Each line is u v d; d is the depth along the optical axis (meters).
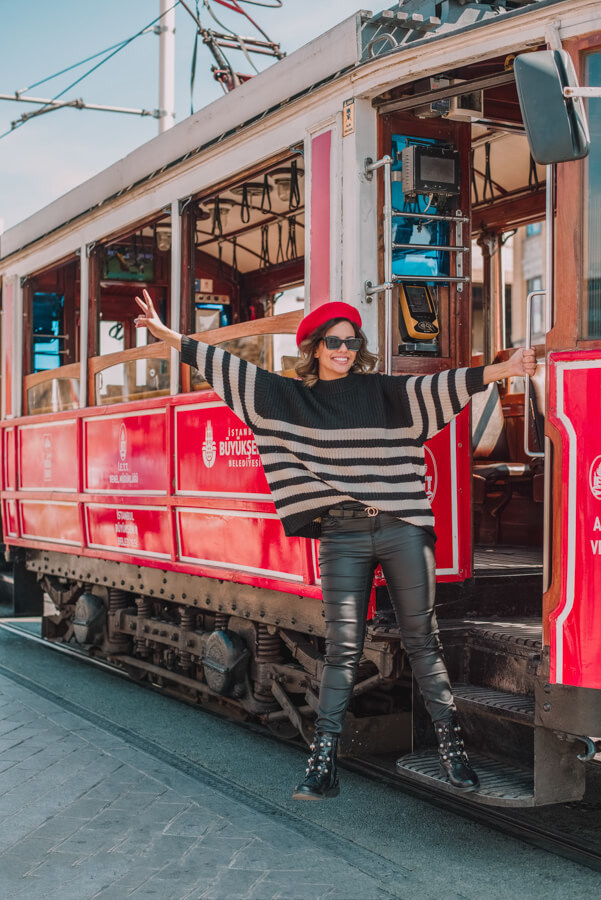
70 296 7.66
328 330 3.78
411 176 4.55
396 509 3.70
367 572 3.80
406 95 4.52
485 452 7.11
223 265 6.34
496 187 6.68
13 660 7.75
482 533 6.74
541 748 3.67
